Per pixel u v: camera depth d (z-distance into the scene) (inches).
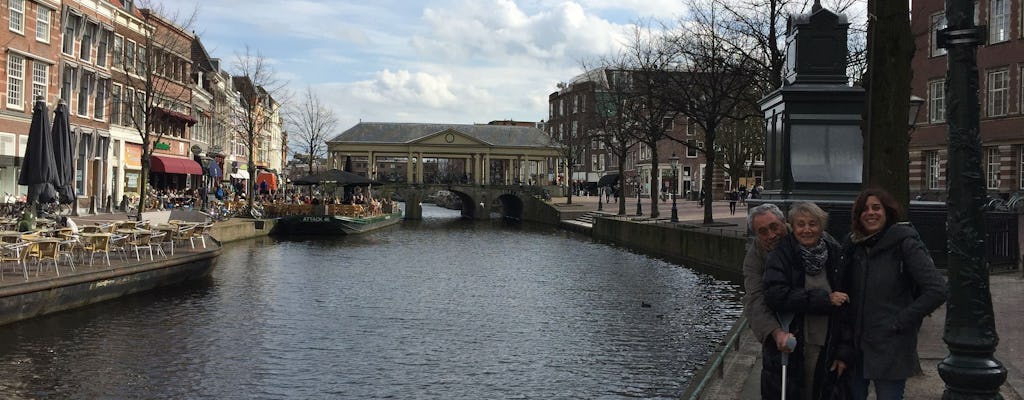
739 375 333.7
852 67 987.3
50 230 649.0
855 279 192.5
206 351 524.1
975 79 201.0
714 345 572.4
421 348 552.4
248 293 780.0
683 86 1273.4
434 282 913.5
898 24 317.4
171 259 760.3
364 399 429.1
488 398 435.8
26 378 442.3
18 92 1252.5
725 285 907.4
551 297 802.2
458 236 1862.7
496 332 612.7
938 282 178.5
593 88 2266.2
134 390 431.5
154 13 1726.1
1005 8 1406.3
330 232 1745.8
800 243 197.6
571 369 500.1
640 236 1480.1
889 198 192.5
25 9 1250.6
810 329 195.0
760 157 2726.4
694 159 3090.6
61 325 570.6
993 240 662.5
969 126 200.2
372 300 761.0
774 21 962.1
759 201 637.9
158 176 1862.7
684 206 2390.5
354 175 1931.6
